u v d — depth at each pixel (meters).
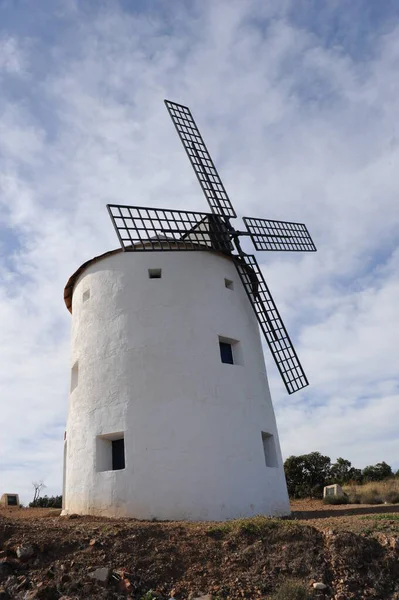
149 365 16.80
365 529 11.89
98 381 17.22
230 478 16.05
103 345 17.61
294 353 20.58
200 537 11.50
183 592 10.01
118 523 12.79
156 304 17.61
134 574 10.26
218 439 16.33
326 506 22.78
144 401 16.34
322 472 36.34
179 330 17.31
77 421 17.30
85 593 9.59
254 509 16.14
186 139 22.16
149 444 15.84
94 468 16.22
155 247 18.38
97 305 18.38
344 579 10.41
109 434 16.39
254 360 18.84
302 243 23.45
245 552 11.05
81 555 10.60
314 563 10.77
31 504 28.50
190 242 18.75
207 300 18.20
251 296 20.27
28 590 9.52
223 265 19.48
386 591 10.29
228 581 10.34
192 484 15.51
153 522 13.95
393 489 25.64
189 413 16.28
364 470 37.78
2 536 10.99
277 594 9.86
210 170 21.89
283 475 18.34
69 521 14.02
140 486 15.43
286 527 11.77
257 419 17.66
